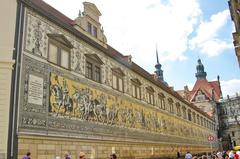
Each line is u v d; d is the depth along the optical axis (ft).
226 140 365.61
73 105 83.25
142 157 124.57
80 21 95.86
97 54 101.60
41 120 70.33
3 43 65.87
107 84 105.29
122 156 107.24
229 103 376.07
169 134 166.30
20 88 66.18
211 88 387.55
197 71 408.05
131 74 128.57
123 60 121.60
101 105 98.53
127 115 117.29
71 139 79.82
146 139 132.05
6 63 64.80
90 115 90.99
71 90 83.56
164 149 153.79
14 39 67.15
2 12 67.77
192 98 370.94
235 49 111.65
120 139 107.86
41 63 73.72
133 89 128.67
